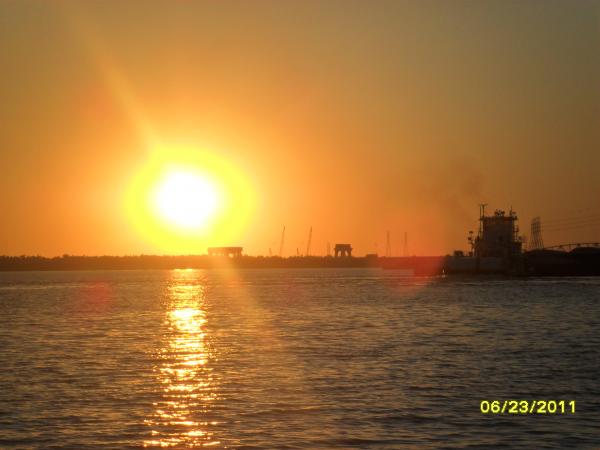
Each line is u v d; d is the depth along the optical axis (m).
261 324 155.00
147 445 61.59
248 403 74.69
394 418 68.38
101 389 82.19
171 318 174.25
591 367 92.44
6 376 90.88
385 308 193.88
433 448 60.12
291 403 74.38
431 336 126.69
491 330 135.25
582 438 62.31
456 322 151.88
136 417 69.81
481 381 83.81
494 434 63.50
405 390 79.50
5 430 65.81
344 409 71.75
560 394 77.00
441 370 91.12
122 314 189.00
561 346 111.81
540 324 145.50
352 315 173.12
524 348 109.88
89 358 105.62
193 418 69.25
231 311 194.75
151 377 89.44
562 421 67.06
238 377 88.56
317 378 86.88
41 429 66.00
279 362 99.50
